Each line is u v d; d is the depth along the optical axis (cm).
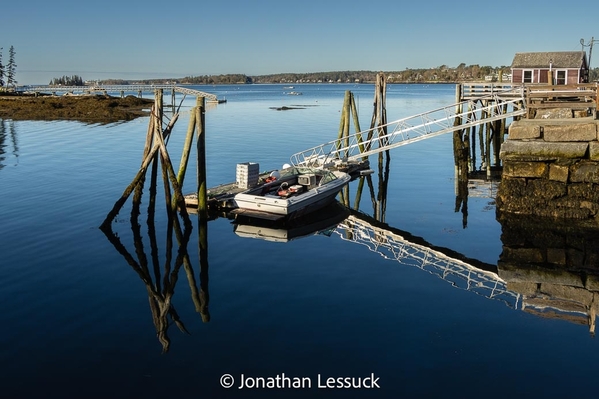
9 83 12650
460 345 995
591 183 1791
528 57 3950
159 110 1792
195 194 2122
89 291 1255
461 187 2586
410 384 868
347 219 2006
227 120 6312
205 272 1398
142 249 1568
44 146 3719
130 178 2595
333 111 7875
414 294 1248
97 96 8881
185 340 1015
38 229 1727
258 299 1215
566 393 841
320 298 1220
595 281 1341
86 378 880
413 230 1852
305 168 2297
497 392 845
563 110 2220
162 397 830
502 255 1562
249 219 1923
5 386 851
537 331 1054
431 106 8056
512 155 1881
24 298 1203
